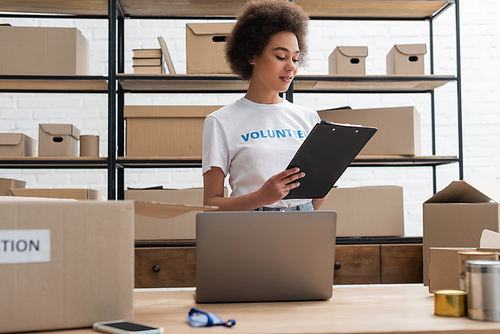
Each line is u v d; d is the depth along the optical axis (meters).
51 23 2.84
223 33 2.31
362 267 2.19
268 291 0.87
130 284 0.69
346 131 1.04
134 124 2.29
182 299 0.91
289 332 0.63
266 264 0.86
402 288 1.04
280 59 1.38
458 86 2.40
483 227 1.72
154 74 2.29
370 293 0.97
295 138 1.40
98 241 0.68
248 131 1.39
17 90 2.60
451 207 1.77
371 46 2.99
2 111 2.78
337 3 2.53
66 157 2.24
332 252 0.88
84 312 0.67
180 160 2.25
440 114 2.98
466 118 3.00
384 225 2.30
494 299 0.69
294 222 0.86
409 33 3.01
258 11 1.42
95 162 2.24
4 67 2.25
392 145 2.34
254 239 0.85
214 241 0.84
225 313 0.77
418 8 2.63
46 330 0.66
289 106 1.47
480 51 3.03
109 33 2.28
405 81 2.38
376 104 2.93
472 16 3.04
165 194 2.20
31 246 0.66
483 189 1.51
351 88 2.65
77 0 2.46
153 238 2.20
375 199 2.31
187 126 2.31
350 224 2.29
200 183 2.84
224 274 0.85
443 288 0.93
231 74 2.32
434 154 2.81
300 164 1.09
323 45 2.97
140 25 2.88
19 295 0.65
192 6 2.54
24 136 2.28
